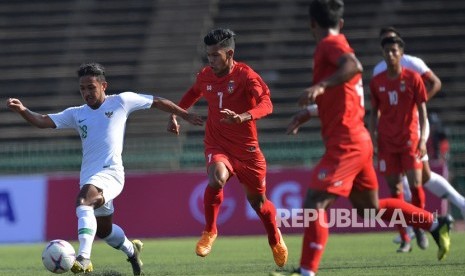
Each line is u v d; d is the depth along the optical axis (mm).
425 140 33781
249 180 28188
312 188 21188
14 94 88500
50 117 26719
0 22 95625
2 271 32375
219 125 28016
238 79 27859
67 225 56656
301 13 92438
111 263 35344
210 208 27953
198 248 27969
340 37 21109
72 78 89125
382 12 91688
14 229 56656
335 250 40219
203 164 64562
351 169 21141
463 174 62562
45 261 24766
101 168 26234
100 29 93688
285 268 30359
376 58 86438
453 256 34688
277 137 66438
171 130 28875
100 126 26406
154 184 56875
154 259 37094
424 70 36000
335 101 21219
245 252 40531
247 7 93688
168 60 89500
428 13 91250
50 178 57000
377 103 35125
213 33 27719
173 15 93812
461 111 81500
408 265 30391
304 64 87188
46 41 93438
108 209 26719
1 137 81562
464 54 87125
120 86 87812
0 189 56875
